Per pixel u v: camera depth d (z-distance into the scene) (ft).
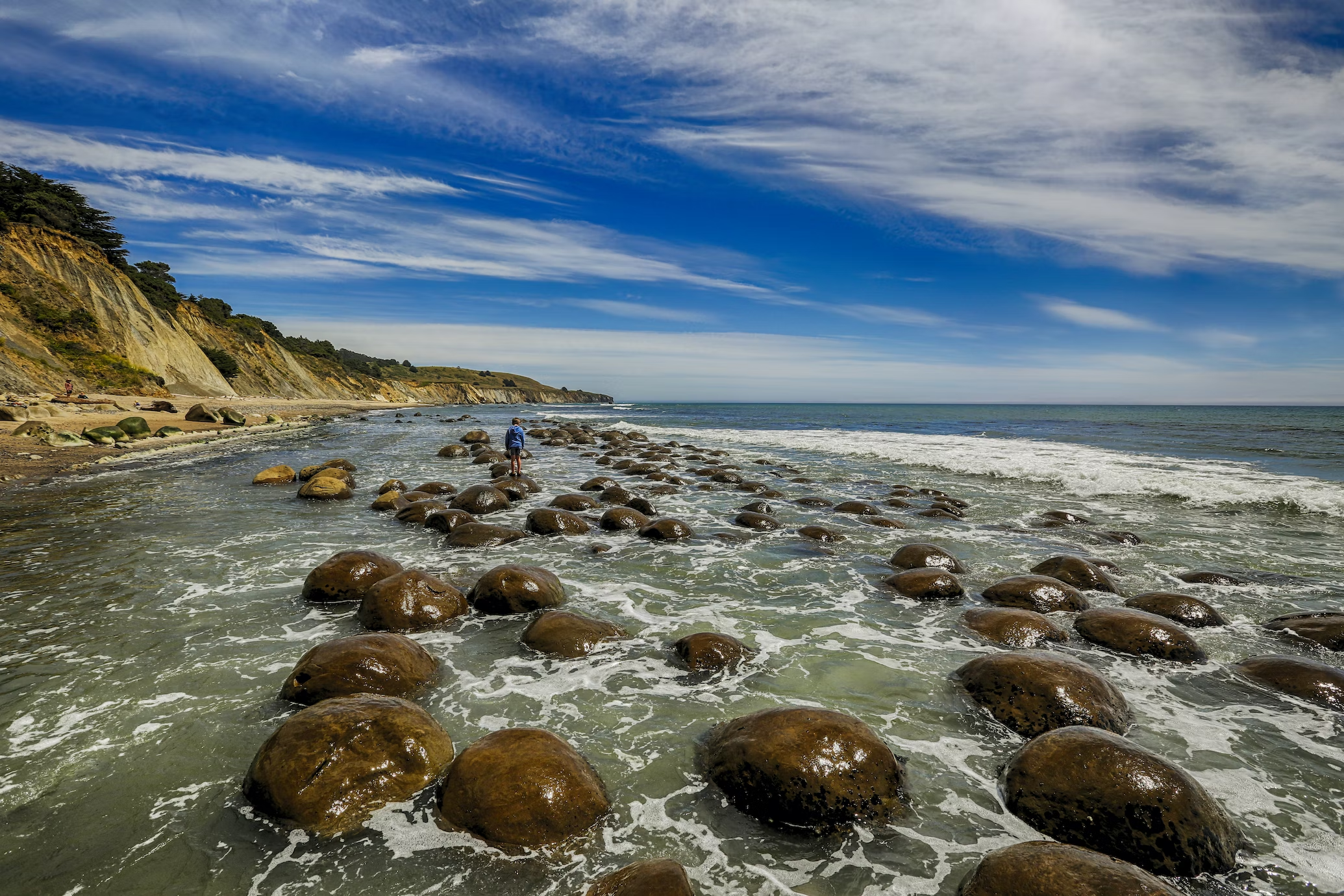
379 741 14.16
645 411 285.23
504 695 18.67
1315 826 13.43
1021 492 56.03
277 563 31.53
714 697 18.76
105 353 182.60
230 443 96.32
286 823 12.88
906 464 73.77
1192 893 11.62
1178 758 15.93
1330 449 85.46
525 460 79.05
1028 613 23.82
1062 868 10.59
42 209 209.05
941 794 14.35
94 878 11.48
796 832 13.19
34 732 16.06
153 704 17.53
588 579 30.27
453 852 12.28
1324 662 21.61
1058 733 14.53
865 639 23.34
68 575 29.19
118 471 63.31
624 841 12.75
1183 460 73.05
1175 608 25.13
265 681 19.01
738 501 50.98
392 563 27.63
